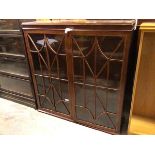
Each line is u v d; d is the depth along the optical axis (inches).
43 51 76.7
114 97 68.5
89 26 61.9
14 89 98.6
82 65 69.4
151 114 73.1
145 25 53.4
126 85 66.2
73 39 66.4
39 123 83.7
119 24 57.1
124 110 73.1
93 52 65.3
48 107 88.7
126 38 57.6
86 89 72.9
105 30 59.6
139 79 68.0
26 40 78.0
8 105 98.6
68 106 81.5
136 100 72.1
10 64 92.2
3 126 82.5
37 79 85.0
